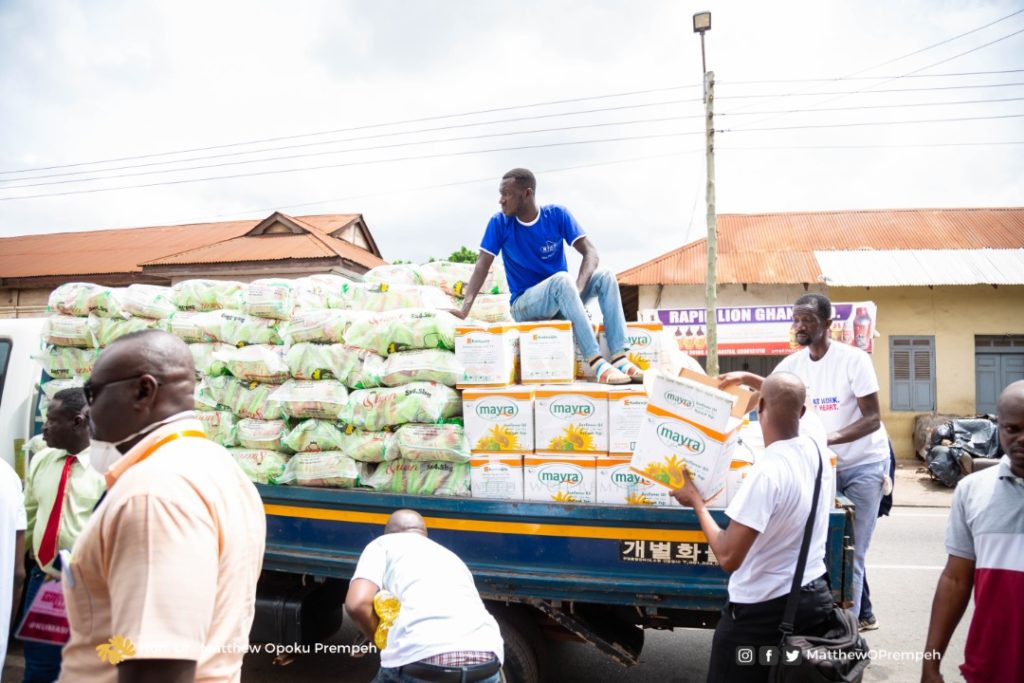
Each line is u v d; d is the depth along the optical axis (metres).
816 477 2.43
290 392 3.50
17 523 2.72
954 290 14.30
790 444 2.45
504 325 3.22
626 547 2.83
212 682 1.36
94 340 4.05
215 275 15.97
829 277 14.05
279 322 3.67
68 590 1.38
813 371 4.12
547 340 3.36
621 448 2.99
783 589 2.34
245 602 1.48
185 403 1.55
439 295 3.90
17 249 20.69
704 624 3.06
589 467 3.02
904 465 13.24
